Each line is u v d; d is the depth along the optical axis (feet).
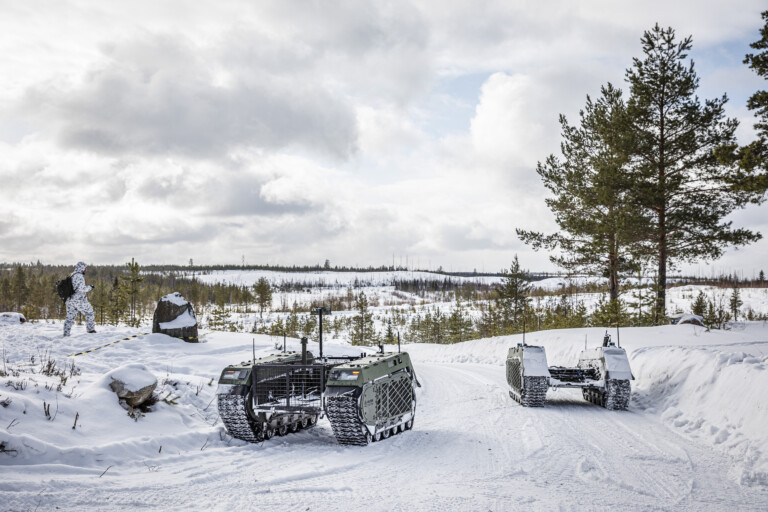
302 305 557.74
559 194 100.32
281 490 19.12
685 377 38.52
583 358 45.57
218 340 63.05
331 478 20.89
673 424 32.60
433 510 17.06
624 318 90.68
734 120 81.56
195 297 409.69
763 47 50.60
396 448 26.48
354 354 70.69
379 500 18.04
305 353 30.32
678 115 84.12
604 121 91.97
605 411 37.88
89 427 24.88
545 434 29.78
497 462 23.76
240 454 24.79
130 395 28.43
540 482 20.61
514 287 156.56
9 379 27.84
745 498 18.69
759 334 64.49
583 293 331.57
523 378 39.99
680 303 218.59
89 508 16.43
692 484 20.35
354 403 25.62
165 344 56.24
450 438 28.91
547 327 129.29
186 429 28.76
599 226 89.66
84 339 56.85
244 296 431.02
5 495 16.66
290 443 27.89
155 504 17.16
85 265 60.75
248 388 26.99
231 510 16.80
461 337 214.69
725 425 28.76
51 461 20.67
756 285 360.28
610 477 21.26
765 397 27.48
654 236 86.89
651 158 85.46
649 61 86.07
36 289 291.17
